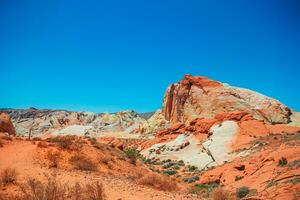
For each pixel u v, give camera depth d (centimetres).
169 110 10488
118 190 1630
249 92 9394
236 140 5350
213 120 6531
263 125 5788
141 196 1556
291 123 8412
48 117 15212
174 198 1605
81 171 2186
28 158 2214
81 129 9962
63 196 1216
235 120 6194
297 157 2503
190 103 9500
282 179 2031
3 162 2105
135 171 2862
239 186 2616
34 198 1162
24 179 1642
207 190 2788
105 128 14375
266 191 1847
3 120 3606
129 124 14700
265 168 2648
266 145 4444
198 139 6234
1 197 1230
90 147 2895
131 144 8106
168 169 4984
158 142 6956
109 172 2461
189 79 9850
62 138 2752
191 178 3794
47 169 2033
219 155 5009
